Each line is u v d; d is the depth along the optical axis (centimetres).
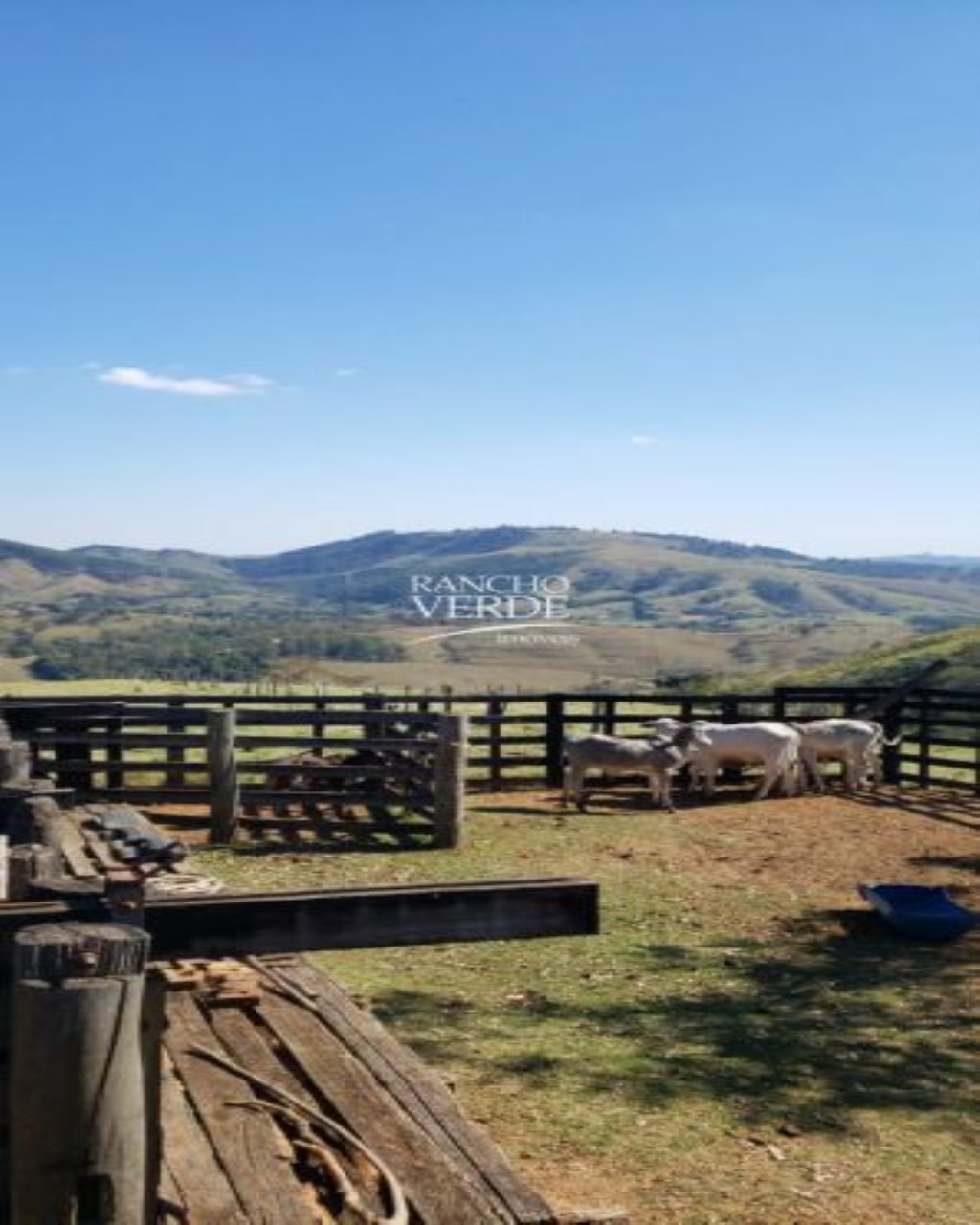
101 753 2448
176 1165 489
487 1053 812
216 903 420
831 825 1638
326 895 429
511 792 1873
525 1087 753
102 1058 358
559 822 1633
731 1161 655
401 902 436
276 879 1269
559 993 942
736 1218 589
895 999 940
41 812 688
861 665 9206
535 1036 845
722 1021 884
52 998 353
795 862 1416
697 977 990
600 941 1091
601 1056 810
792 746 1827
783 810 1752
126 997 362
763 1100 741
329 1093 576
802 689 2016
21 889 462
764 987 967
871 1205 608
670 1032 859
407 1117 560
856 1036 858
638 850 1462
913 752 3156
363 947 432
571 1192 609
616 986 963
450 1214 471
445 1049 817
